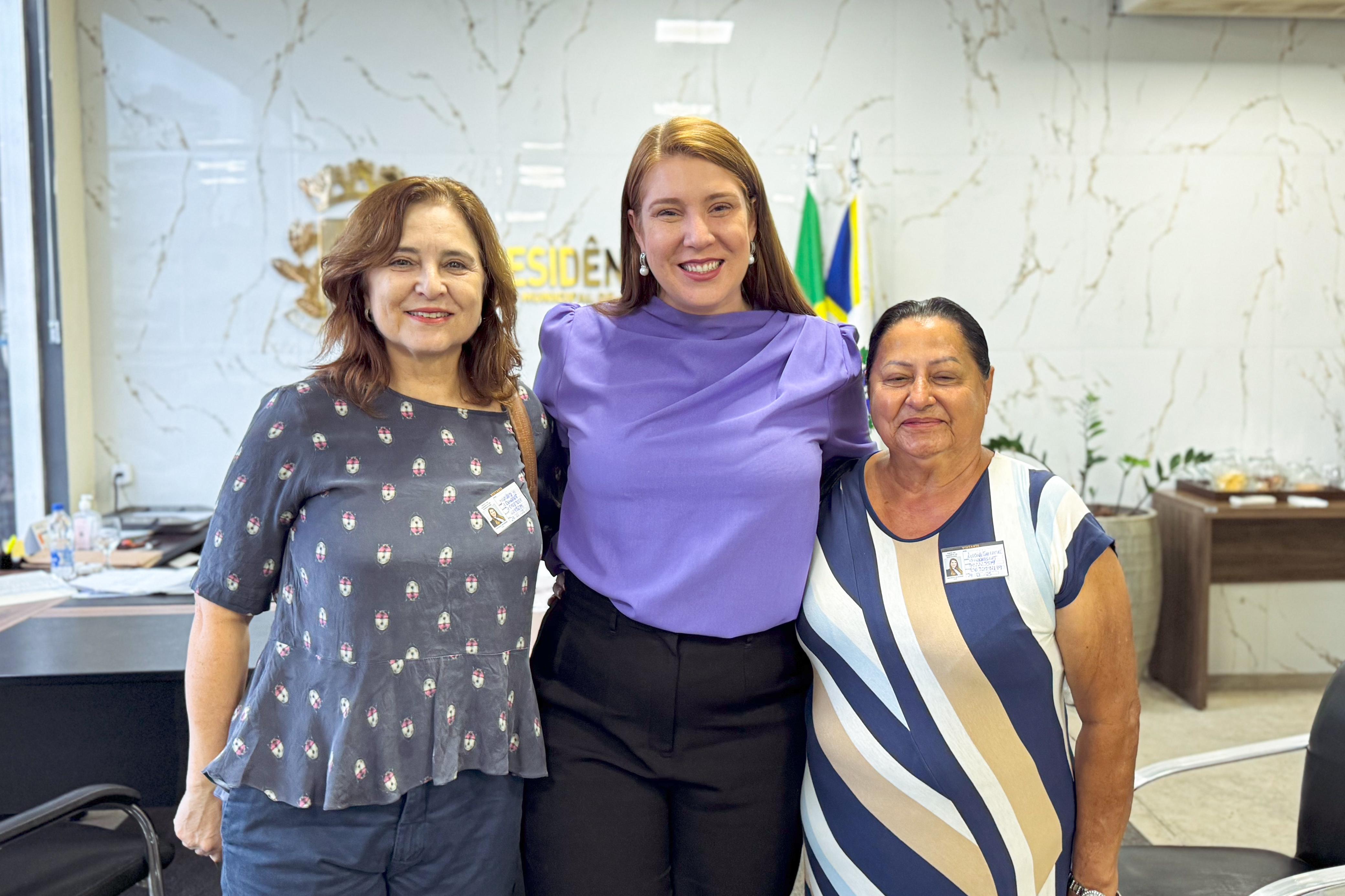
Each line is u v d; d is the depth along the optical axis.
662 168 1.45
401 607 1.28
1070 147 4.14
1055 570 1.30
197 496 4.11
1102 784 1.37
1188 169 4.17
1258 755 1.86
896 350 1.34
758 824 1.45
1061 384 4.23
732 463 1.42
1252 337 4.24
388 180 4.02
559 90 4.03
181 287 4.02
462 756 1.31
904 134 4.10
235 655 1.36
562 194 4.07
